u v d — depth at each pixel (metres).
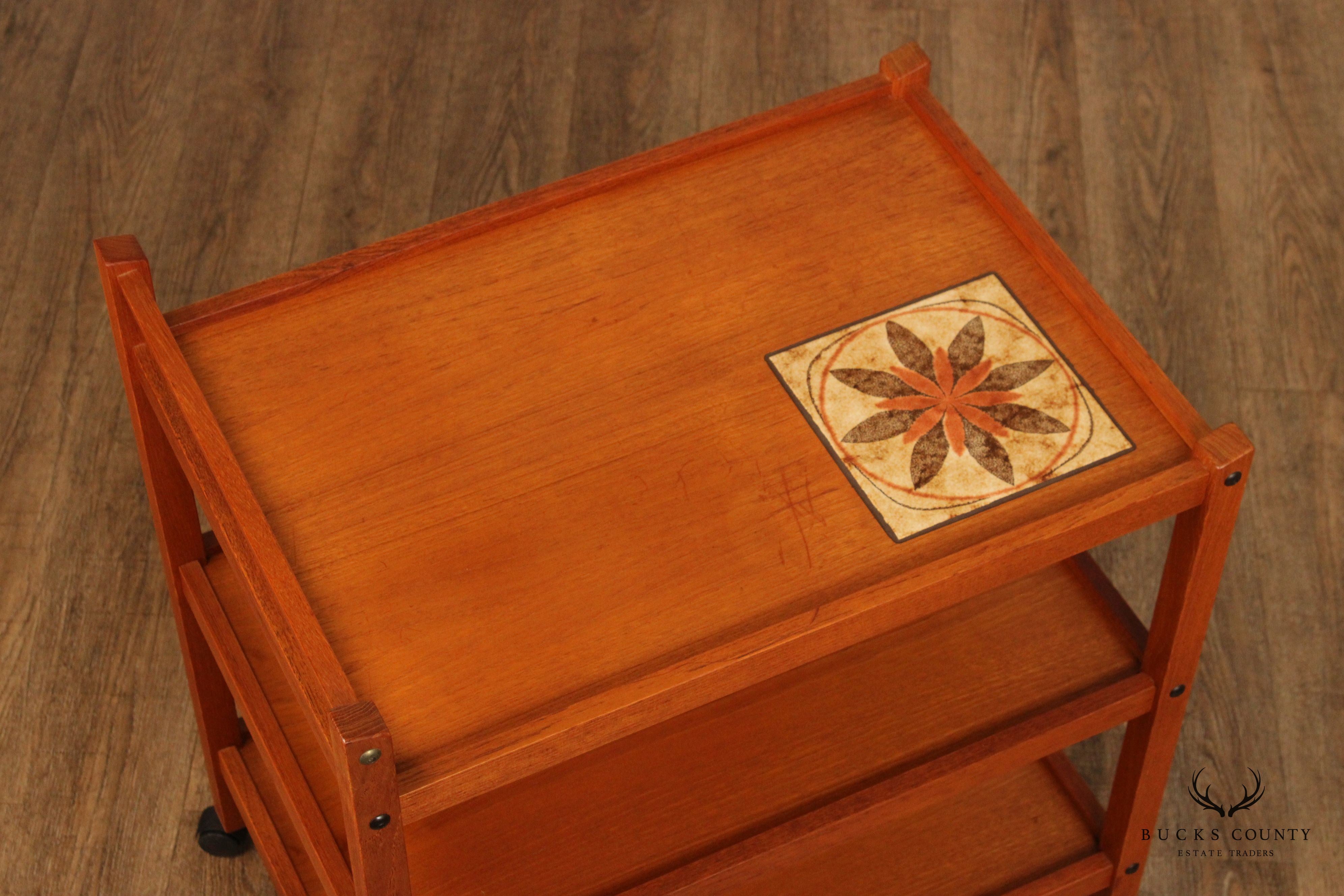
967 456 2.59
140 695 3.20
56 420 3.37
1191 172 3.59
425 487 2.59
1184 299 3.47
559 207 2.76
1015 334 2.66
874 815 2.75
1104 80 3.69
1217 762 3.14
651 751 2.82
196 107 3.65
